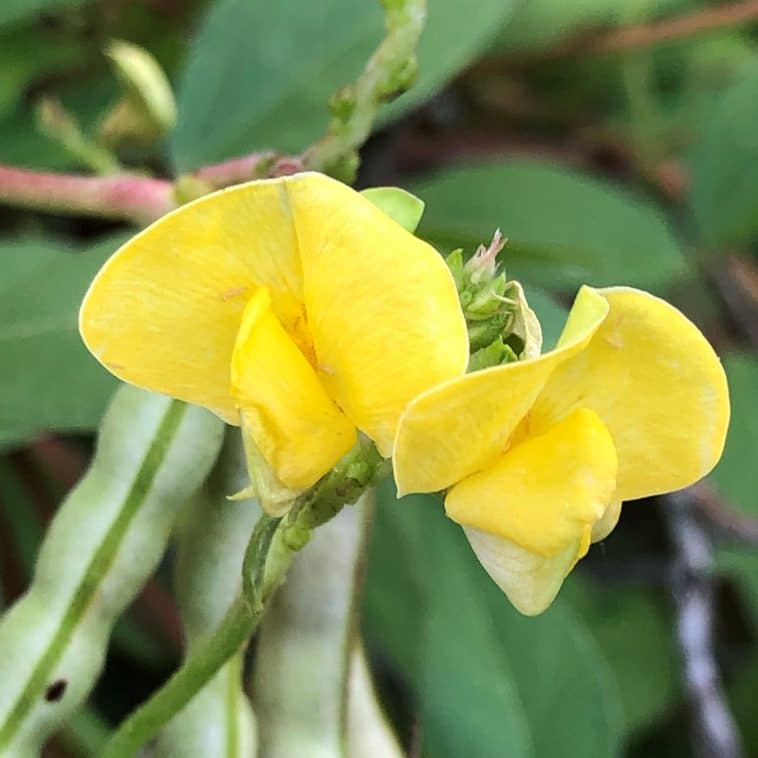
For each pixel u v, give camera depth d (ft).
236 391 0.39
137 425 0.48
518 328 0.40
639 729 0.72
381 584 0.59
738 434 0.72
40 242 0.57
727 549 0.72
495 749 0.57
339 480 0.40
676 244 0.71
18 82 0.68
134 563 0.49
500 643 0.58
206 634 0.49
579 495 0.39
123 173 0.57
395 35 0.49
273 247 0.39
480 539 0.40
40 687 0.48
